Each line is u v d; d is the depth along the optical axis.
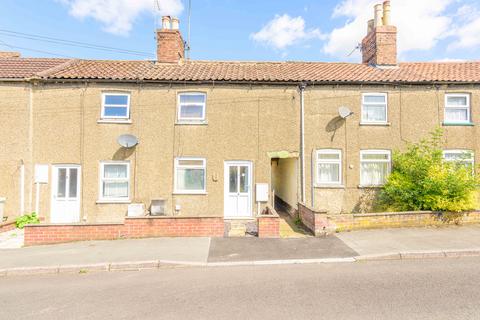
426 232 7.83
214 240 7.58
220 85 10.77
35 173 10.22
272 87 10.88
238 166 10.78
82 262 5.98
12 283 5.22
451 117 11.23
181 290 4.72
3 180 10.09
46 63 12.04
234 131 10.75
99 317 3.89
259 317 3.76
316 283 4.90
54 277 5.52
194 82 10.62
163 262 6.00
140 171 10.50
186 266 5.96
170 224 7.91
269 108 10.85
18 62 11.99
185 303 4.24
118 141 10.27
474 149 10.95
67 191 10.35
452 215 8.57
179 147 10.63
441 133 10.62
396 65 12.59
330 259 6.17
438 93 11.04
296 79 10.81
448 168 9.66
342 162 10.85
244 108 10.79
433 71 12.11
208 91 10.75
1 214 9.76
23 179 10.15
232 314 3.87
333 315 3.78
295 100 10.90
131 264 5.92
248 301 4.25
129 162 10.52
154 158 10.56
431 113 11.02
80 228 7.62
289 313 3.86
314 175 10.79
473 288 4.60
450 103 11.27
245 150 10.73
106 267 5.87
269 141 10.80
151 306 4.17
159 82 10.60
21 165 10.18
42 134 10.34
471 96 11.07
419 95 11.04
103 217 10.31
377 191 10.74
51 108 10.38
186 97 10.88
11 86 10.23
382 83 10.86
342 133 10.88
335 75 11.42
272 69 12.41
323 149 10.88
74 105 10.45
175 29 12.55
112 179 10.53
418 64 13.15
